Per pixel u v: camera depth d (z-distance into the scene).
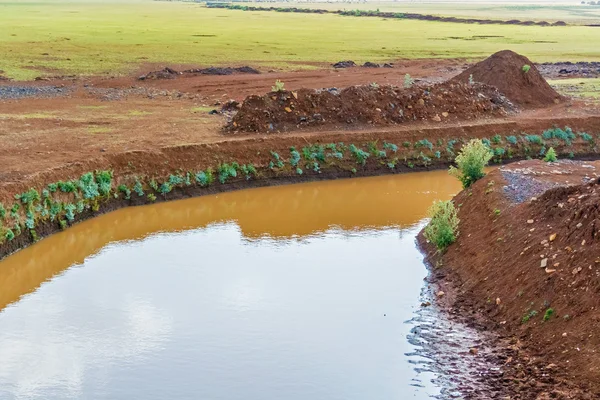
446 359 19.28
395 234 29.81
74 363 19.38
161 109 47.41
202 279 25.12
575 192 23.14
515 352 19.02
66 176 30.95
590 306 18.52
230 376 18.70
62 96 51.31
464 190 29.70
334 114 41.75
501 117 45.81
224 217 32.31
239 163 36.53
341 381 18.45
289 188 36.56
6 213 27.17
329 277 25.17
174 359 19.56
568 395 16.61
